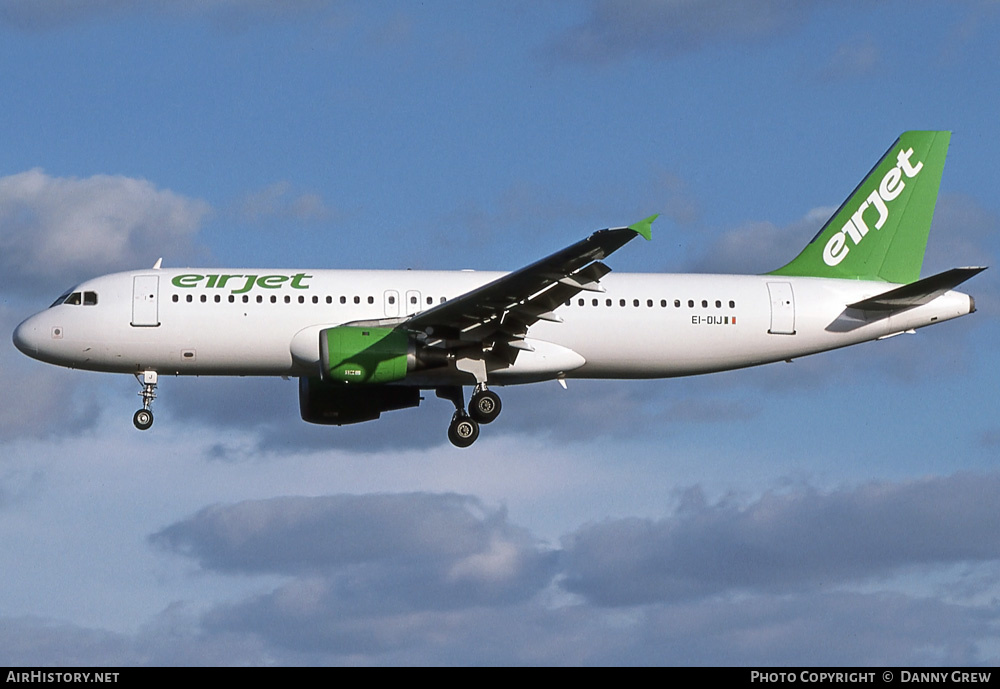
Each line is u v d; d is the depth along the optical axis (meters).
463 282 129.12
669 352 132.25
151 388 127.81
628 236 109.38
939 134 142.75
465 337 125.00
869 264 140.88
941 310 136.75
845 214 141.38
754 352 134.25
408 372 124.19
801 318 134.38
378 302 127.00
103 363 126.06
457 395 135.00
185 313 124.88
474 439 131.25
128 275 127.31
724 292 133.62
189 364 126.38
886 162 142.25
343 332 122.75
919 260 141.62
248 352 126.06
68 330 124.75
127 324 124.50
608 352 131.25
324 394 133.00
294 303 126.06
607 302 131.25
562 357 130.00
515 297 120.06
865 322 136.00
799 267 140.25
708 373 136.12
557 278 116.75
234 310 125.31
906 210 141.75
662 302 132.12
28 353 126.19
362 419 135.12
